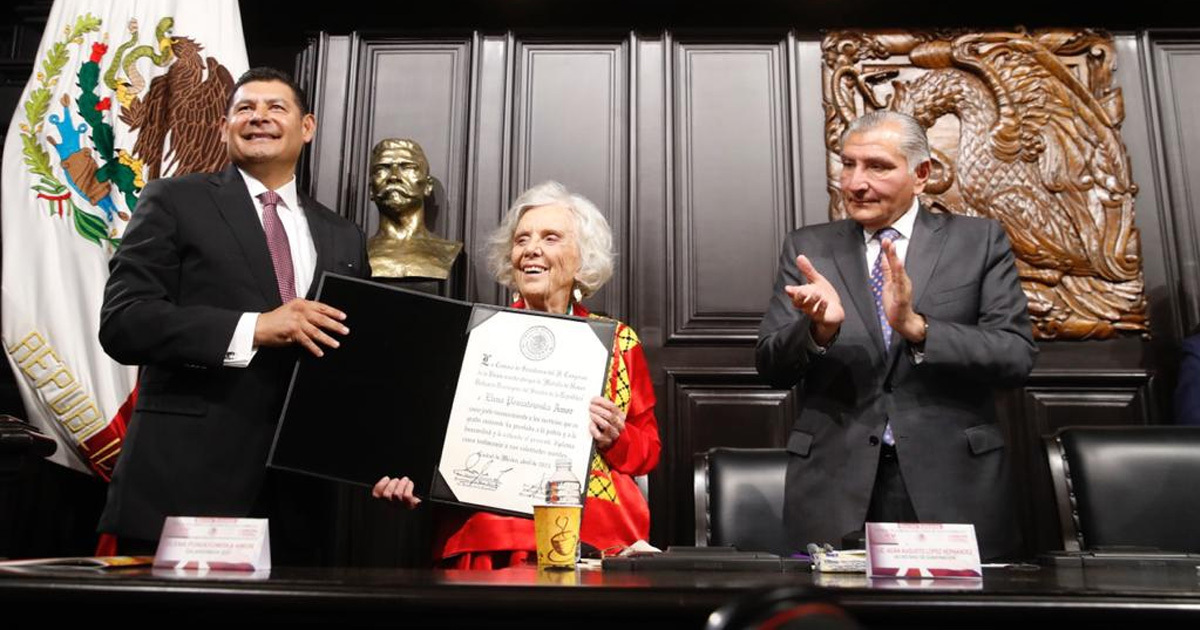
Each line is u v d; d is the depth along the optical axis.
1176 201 3.20
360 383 1.65
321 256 2.12
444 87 3.37
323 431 1.62
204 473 1.87
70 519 2.88
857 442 1.74
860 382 1.77
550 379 1.63
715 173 3.29
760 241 3.24
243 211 2.06
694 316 3.18
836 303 1.69
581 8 3.38
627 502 1.91
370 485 1.60
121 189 2.85
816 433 1.79
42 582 0.91
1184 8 3.30
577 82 3.37
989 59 3.29
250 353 1.81
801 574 1.25
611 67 3.38
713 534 2.36
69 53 2.95
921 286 1.83
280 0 3.35
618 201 3.27
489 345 1.65
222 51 3.03
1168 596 0.88
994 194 3.19
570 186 3.28
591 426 1.60
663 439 3.10
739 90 3.35
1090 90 3.27
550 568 1.34
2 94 3.35
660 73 3.37
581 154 3.31
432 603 0.88
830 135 3.26
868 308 1.82
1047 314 3.11
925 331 1.68
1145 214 3.20
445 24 3.40
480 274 3.21
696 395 3.14
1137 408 3.08
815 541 1.72
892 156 1.85
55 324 2.70
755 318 3.18
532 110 3.35
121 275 1.93
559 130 3.33
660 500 3.06
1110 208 3.18
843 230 1.96
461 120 3.34
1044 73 3.28
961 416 1.74
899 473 1.74
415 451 1.62
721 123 3.33
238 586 0.90
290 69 3.38
